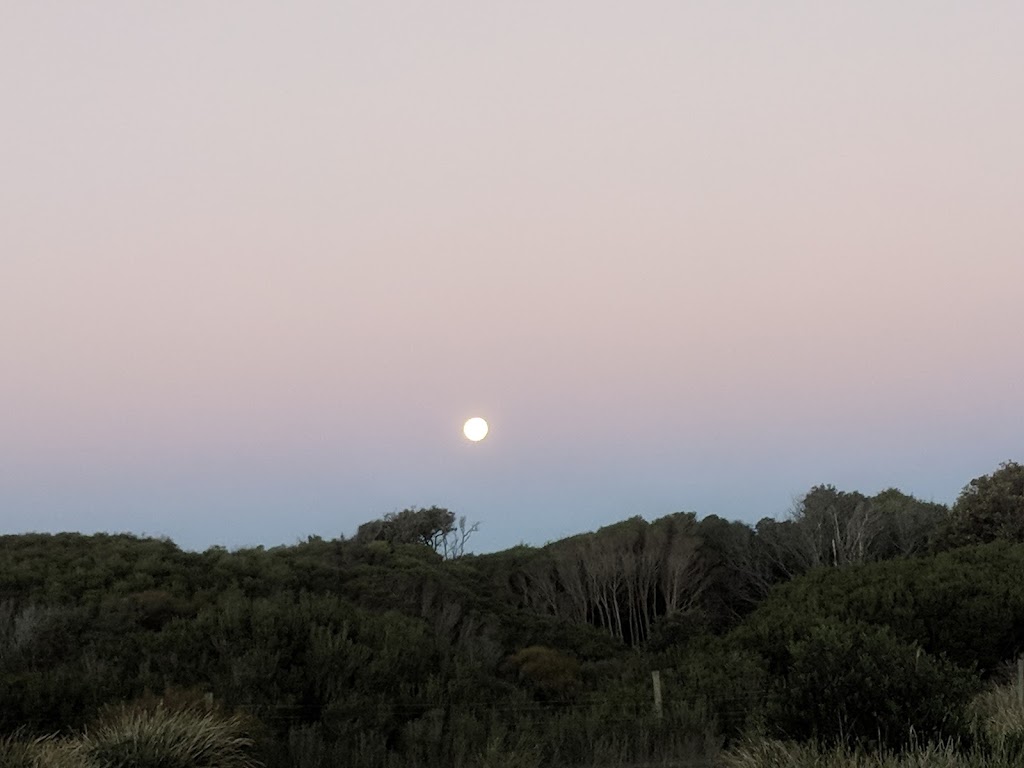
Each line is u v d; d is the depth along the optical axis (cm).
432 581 3759
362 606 3344
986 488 4088
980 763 809
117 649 2048
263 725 1446
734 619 5275
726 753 1244
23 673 1800
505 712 1733
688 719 1534
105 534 4216
